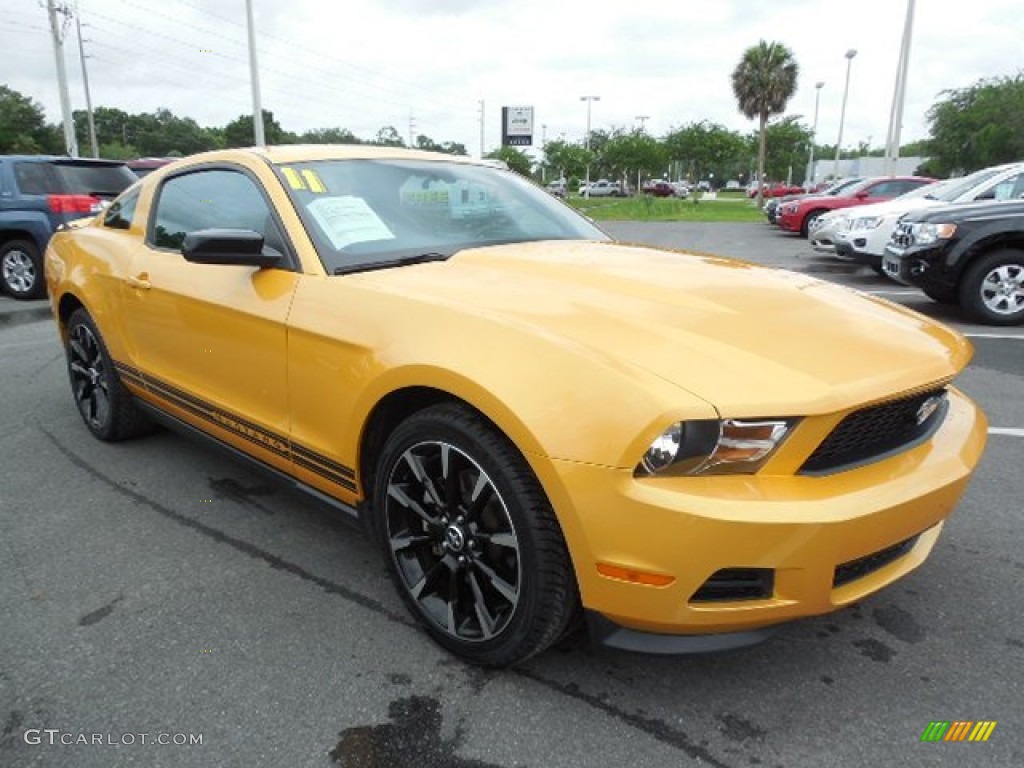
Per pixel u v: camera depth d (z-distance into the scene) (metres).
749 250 15.59
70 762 1.94
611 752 1.97
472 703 2.15
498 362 2.03
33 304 8.99
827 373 1.95
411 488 2.38
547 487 1.90
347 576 2.84
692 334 2.07
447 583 2.35
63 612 2.60
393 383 2.24
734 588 1.87
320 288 2.58
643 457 1.81
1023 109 34.56
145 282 3.39
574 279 2.50
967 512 3.33
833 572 1.87
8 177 8.97
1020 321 7.36
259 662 2.33
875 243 10.25
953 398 2.57
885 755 1.96
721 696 2.18
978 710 2.13
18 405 4.92
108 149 70.19
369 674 2.28
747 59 43.09
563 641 2.43
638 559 1.83
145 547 3.05
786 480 1.87
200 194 3.33
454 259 2.77
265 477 3.06
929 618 2.56
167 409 3.54
